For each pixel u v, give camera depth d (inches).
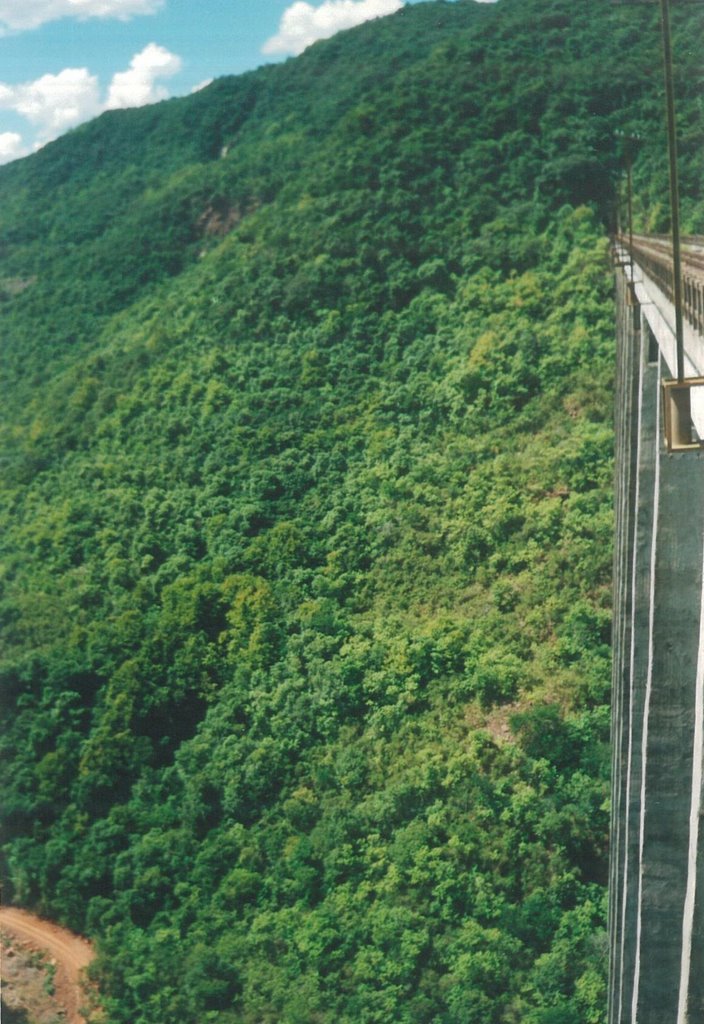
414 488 2583.7
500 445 2586.1
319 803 2113.7
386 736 2134.6
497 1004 1740.9
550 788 1941.4
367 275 3137.3
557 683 2076.8
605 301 2743.6
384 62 5103.3
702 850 721.6
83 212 5757.9
